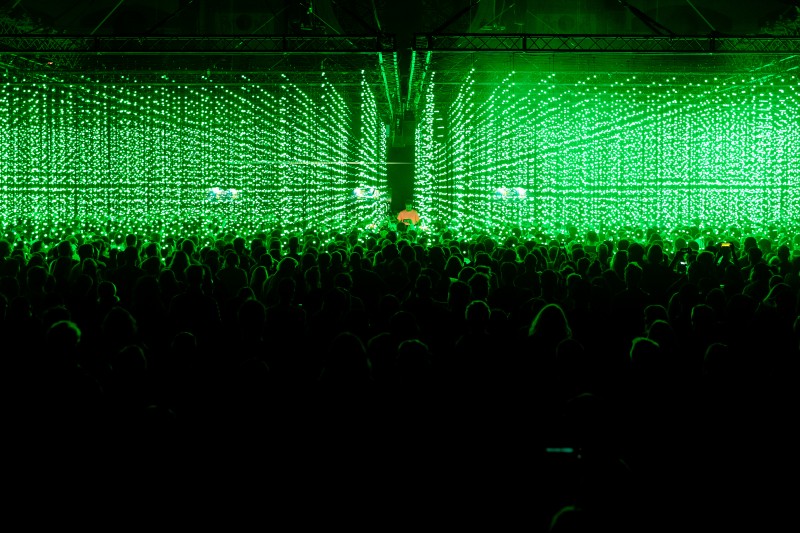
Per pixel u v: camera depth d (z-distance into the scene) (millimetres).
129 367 3979
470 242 13375
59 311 4777
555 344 4699
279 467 3758
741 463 3908
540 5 25875
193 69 23125
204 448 3783
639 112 22938
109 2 26156
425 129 29031
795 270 8578
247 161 25547
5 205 22547
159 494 3406
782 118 21016
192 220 20438
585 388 4379
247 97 24844
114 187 24312
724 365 4195
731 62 20734
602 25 25984
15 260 8102
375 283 7367
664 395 4199
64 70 19984
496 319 4730
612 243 11961
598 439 3207
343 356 3818
